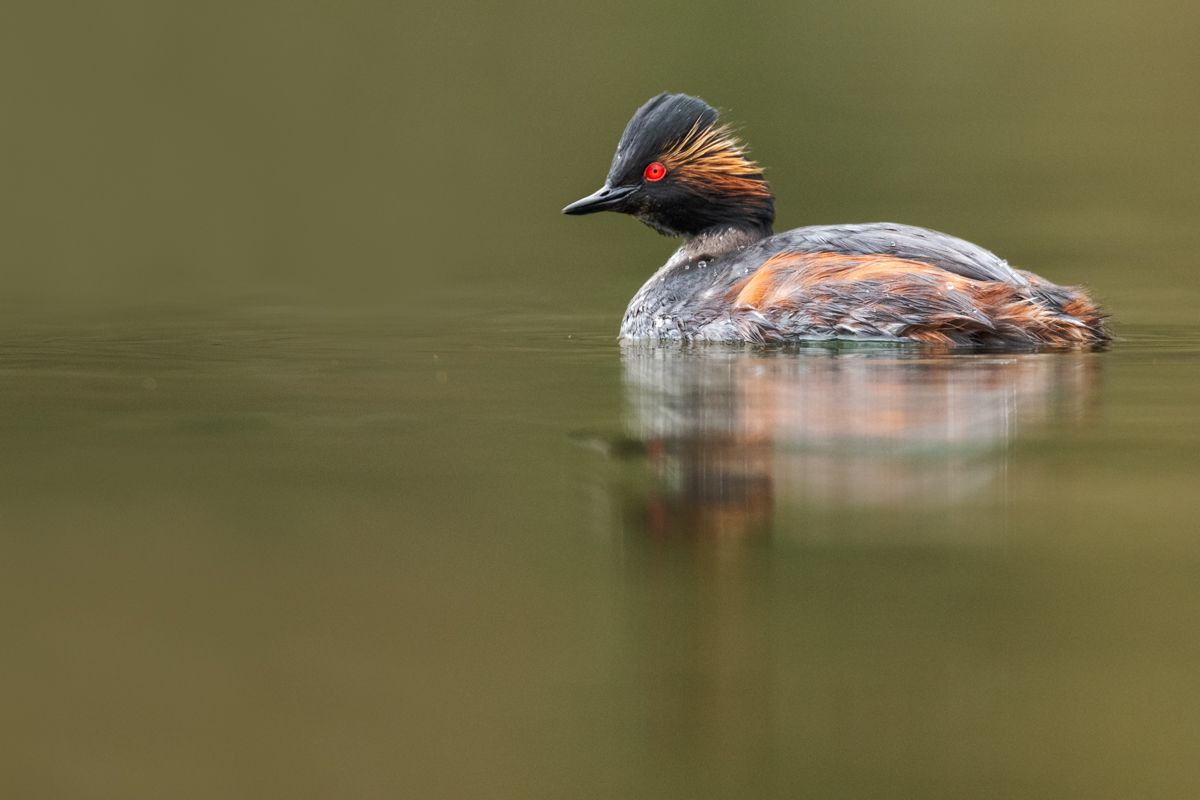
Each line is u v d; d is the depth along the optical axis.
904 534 9.28
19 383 13.88
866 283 14.28
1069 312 14.50
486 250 24.72
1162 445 10.91
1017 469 10.43
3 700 7.46
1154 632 8.05
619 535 9.41
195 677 7.64
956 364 13.49
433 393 13.34
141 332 17.38
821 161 27.33
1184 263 21.61
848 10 33.56
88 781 6.75
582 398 12.99
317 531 9.58
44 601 8.53
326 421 12.23
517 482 10.45
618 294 20.91
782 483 10.25
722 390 12.75
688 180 16.72
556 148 27.64
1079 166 27.62
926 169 27.17
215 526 9.66
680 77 29.61
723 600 8.52
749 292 14.95
